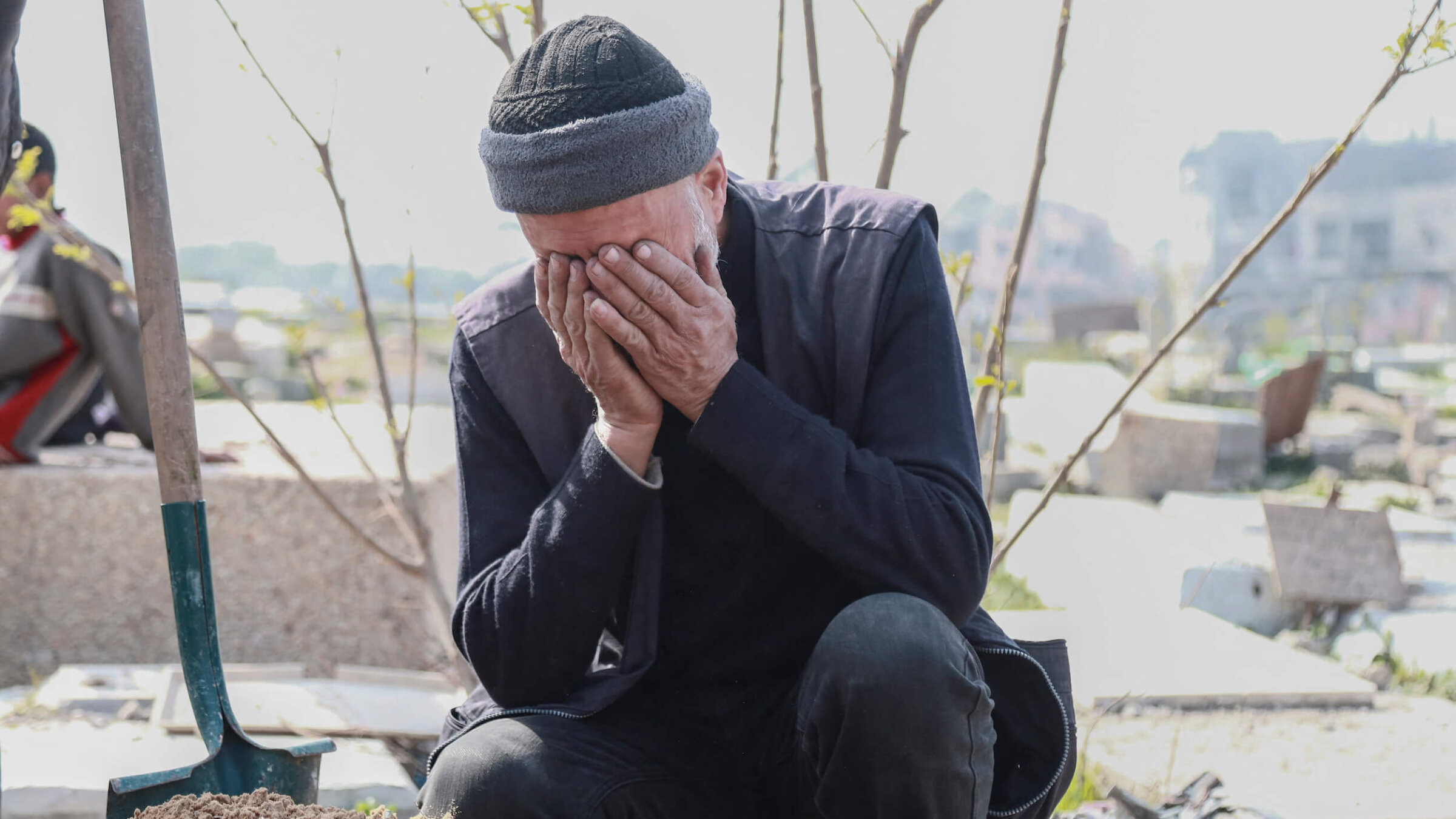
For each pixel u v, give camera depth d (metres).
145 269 1.66
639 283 1.31
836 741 1.34
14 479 3.60
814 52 2.21
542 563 1.45
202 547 1.67
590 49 1.31
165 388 1.66
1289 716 3.22
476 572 1.55
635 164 1.27
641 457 1.44
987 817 1.48
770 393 1.40
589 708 1.51
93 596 3.62
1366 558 4.54
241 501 3.52
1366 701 3.33
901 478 1.40
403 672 3.44
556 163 1.26
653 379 1.38
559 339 1.42
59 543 3.62
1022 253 2.17
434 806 1.44
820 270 1.52
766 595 1.56
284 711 2.91
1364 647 4.07
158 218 1.66
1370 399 14.39
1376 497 7.80
